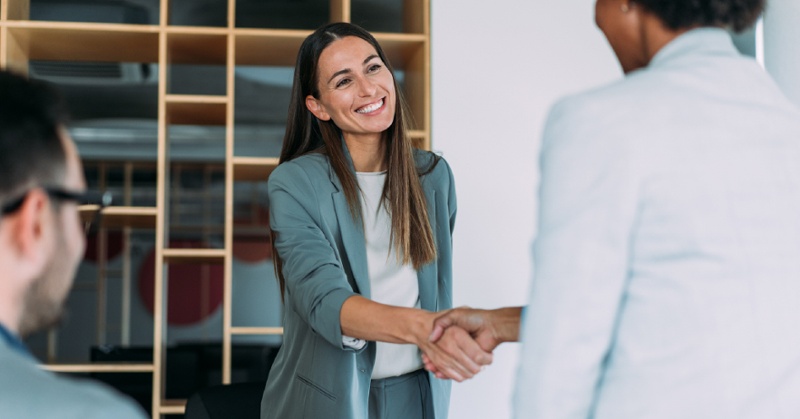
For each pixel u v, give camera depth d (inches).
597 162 43.9
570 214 43.8
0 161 29.8
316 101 83.0
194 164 317.7
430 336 67.1
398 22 181.0
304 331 79.0
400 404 80.5
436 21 144.3
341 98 80.5
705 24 48.3
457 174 142.3
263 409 82.8
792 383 43.0
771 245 43.9
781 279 43.7
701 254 43.3
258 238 359.3
